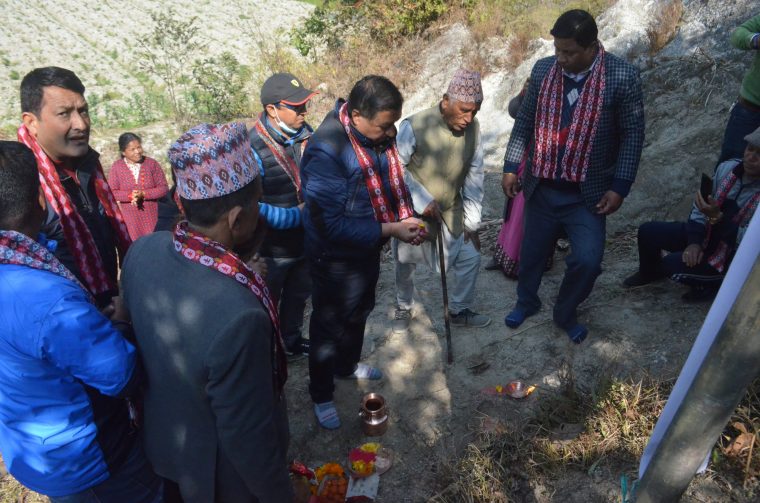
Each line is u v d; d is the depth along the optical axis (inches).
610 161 130.0
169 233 75.2
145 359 70.0
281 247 133.2
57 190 95.7
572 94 125.9
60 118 91.8
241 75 473.4
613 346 140.3
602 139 126.3
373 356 153.6
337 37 413.7
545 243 144.3
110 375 66.6
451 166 139.5
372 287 122.3
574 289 139.3
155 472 76.0
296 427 132.6
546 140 131.0
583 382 133.2
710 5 241.1
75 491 74.3
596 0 309.3
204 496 73.6
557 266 181.2
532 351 146.6
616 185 127.1
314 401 130.6
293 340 151.7
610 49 260.7
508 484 111.0
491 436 122.0
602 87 122.2
